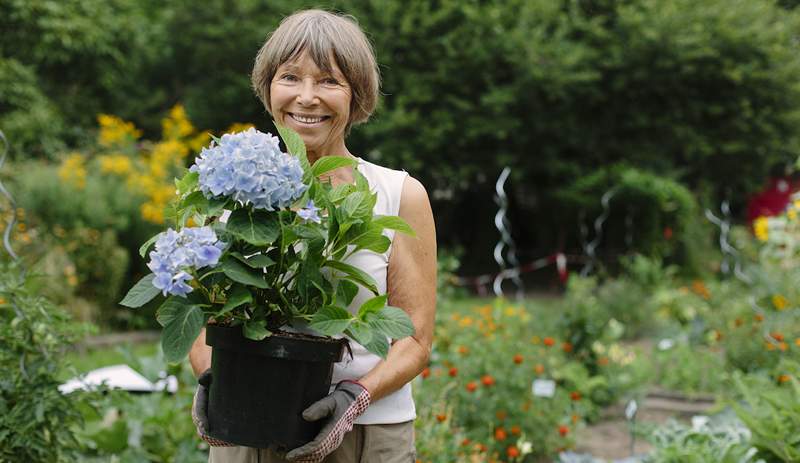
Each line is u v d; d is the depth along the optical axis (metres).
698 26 12.74
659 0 13.12
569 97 12.79
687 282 11.67
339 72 2.10
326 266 1.91
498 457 4.66
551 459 4.84
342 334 1.94
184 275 1.69
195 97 14.79
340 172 2.16
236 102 14.41
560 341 6.35
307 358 1.84
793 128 13.85
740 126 13.41
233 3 14.47
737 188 15.10
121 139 10.52
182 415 3.82
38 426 3.00
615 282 8.93
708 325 7.58
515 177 12.98
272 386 1.84
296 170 1.77
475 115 12.84
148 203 9.28
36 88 13.35
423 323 2.10
